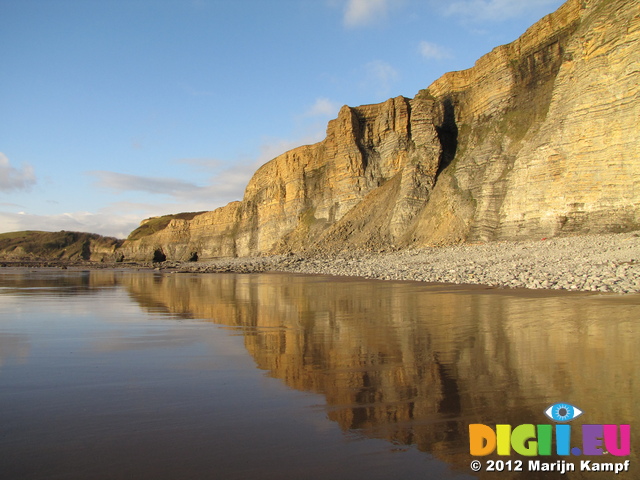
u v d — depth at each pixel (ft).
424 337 26.73
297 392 16.58
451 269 80.94
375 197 186.09
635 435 12.86
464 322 31.60
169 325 33.37
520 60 141.08
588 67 100.58
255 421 13.78
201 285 82.64
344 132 208.13
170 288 75.20
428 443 12.36
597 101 96.84
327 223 212.84
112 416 14.11
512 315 33.83
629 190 89.04
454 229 132.57
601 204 93.71
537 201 107.76
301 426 13.42
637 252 65.05
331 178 226.99
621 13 95.61
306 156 258.57
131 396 16.08
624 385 16.80
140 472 10.62
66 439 12.38
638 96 88.99
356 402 15.51
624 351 21.83
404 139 192.95
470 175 140.97
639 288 43.93
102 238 503.20
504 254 87.40
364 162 203.92
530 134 123.54
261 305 46.75
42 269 198.59
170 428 13.19
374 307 42.04
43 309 44.91
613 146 92.73
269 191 280.92
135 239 487.61
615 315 32.07
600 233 90.53
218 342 26.30
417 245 139.74
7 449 11.75
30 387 17.19
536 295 45.62
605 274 52.90
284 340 26.78
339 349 23.93
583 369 18.93
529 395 15.94
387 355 22.38
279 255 213.05
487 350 22.85
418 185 156.66
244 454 11.59
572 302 39.19
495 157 134.31
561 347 22.97
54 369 19.98
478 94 155.84
